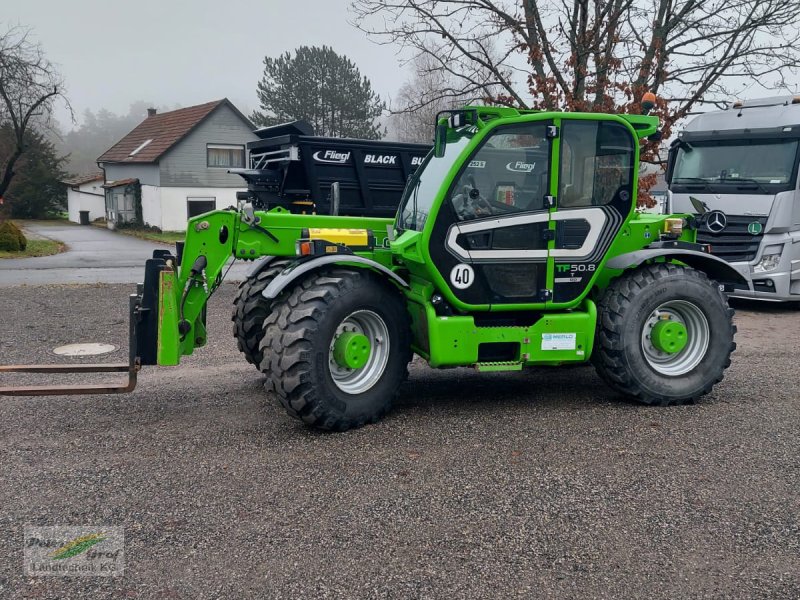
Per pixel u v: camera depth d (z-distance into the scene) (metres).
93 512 3.80
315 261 4.99
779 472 4.37
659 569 3.29
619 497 4.01
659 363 5.83
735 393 6.14
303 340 4.83
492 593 3.09
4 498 3.96
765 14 12.81
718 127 11.36
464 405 5.73
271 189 11.85
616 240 5.71
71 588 3.11
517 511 3.84
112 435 4.98
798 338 8.79
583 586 3.15
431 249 5.15
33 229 37.47
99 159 41.19
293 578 3.20
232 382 6.41
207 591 3.10
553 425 5.23
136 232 34.47
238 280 14.37
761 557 3.40
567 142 5.38
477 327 5.36
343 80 42.22
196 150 35.19
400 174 12.00
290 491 4.07
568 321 5.51
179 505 3.88
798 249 10.63
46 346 7.96
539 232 5.40
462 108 5.27
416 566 3.30
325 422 4.96
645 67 12.57
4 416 5.41
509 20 12.66
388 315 5.20
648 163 12.66
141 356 5.17
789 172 10.41
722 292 5.87
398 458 4.56
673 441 4.90
